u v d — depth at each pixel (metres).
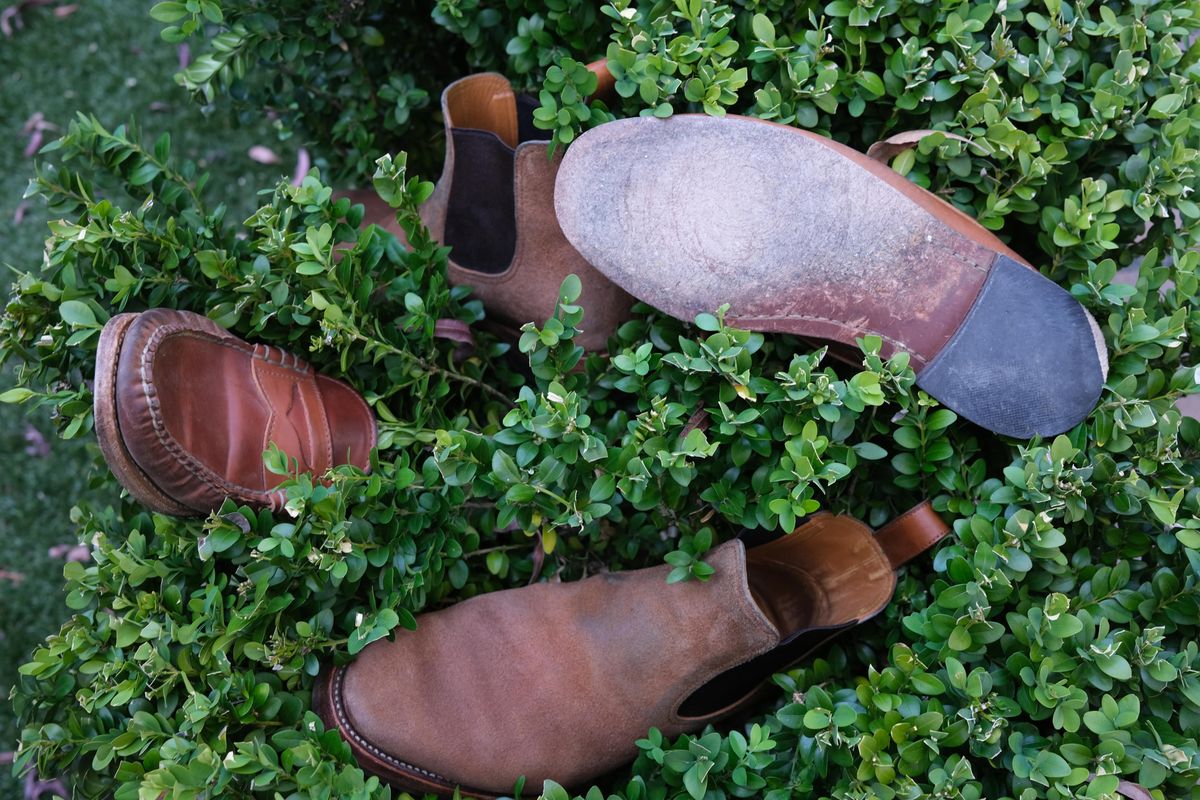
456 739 1.05
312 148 1.47
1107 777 0.85
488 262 1.21
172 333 0.95
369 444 1.11
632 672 1.05
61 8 1.80
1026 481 0.95
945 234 1.02
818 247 1.03
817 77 1.07
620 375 1.11
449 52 1.43
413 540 1.05
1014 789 0.91
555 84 1.05
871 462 1.15
